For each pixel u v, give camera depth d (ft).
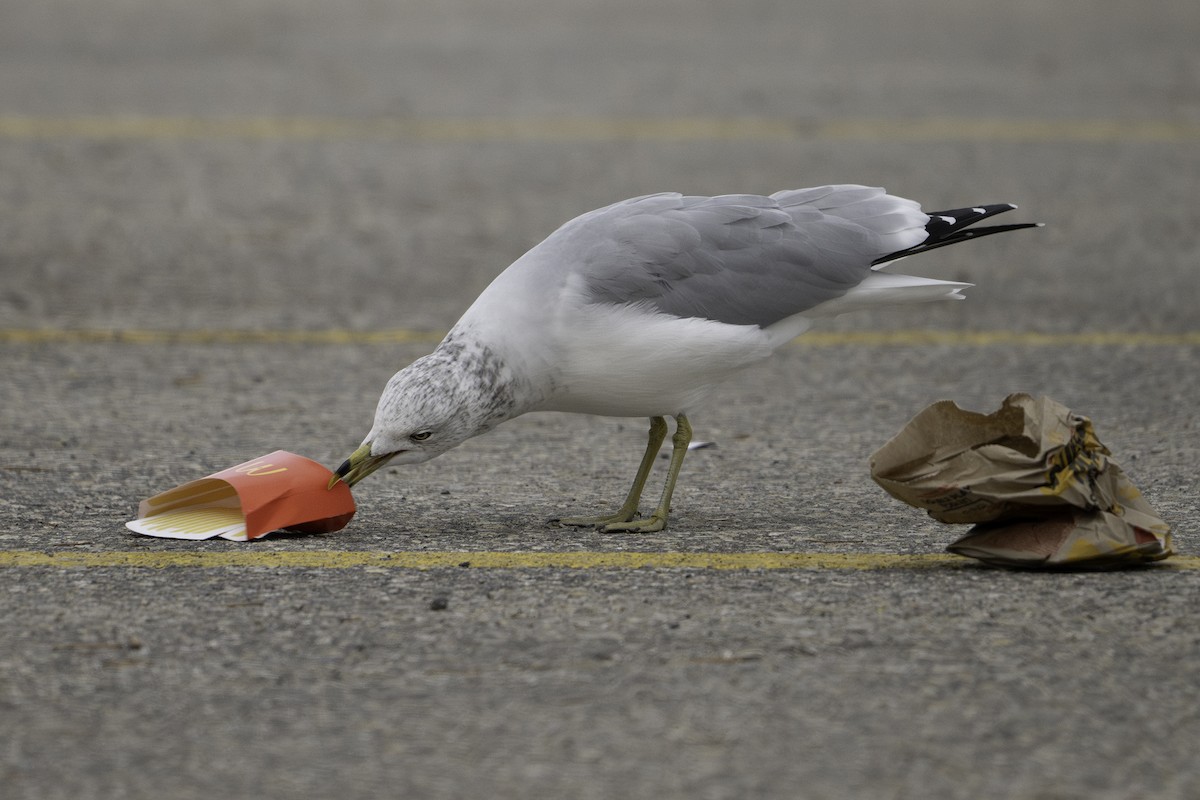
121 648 25.53
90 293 59.82
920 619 26.61
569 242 31.55
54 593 28.32
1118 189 79.61
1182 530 32.40
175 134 94.12
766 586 28.55
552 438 42.01
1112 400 45.21
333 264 65.26
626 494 36.40
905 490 28.86
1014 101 106.32
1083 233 70.69
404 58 127.44
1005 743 21.94
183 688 23.93
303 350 52.01
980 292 60.85
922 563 30.04
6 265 64.08
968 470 28.58
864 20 159.94
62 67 119.75
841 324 56.49
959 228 32.83
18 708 23.25
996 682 23.91
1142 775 21.03
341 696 23.61
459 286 61.57
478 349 30.45
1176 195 78.38
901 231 32.68
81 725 22.70
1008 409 29.27
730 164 84.64
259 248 68.08
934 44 137.90
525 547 31.50
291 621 26.76
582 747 21.90
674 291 31.19
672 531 32.89
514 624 26.55
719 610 27.20
